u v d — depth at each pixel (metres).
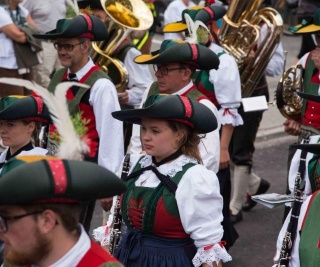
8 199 5.62
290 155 12.70
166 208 8.32
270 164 19.28
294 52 28.81
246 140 15.12
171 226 8.38
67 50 11.55
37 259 5.90
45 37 11.57
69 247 5.93
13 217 5.77
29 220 5.78
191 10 13.86
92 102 11.49
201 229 8.27
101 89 11.46
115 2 13.56
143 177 8.59
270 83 24.48
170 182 8.34
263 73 15.34
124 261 8.58
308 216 8.35
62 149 6.15
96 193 5.83
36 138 10.12
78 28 11.45
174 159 8.48
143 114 8.23
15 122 9.80
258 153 20.11
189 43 10.80
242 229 15.16
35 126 10.02
